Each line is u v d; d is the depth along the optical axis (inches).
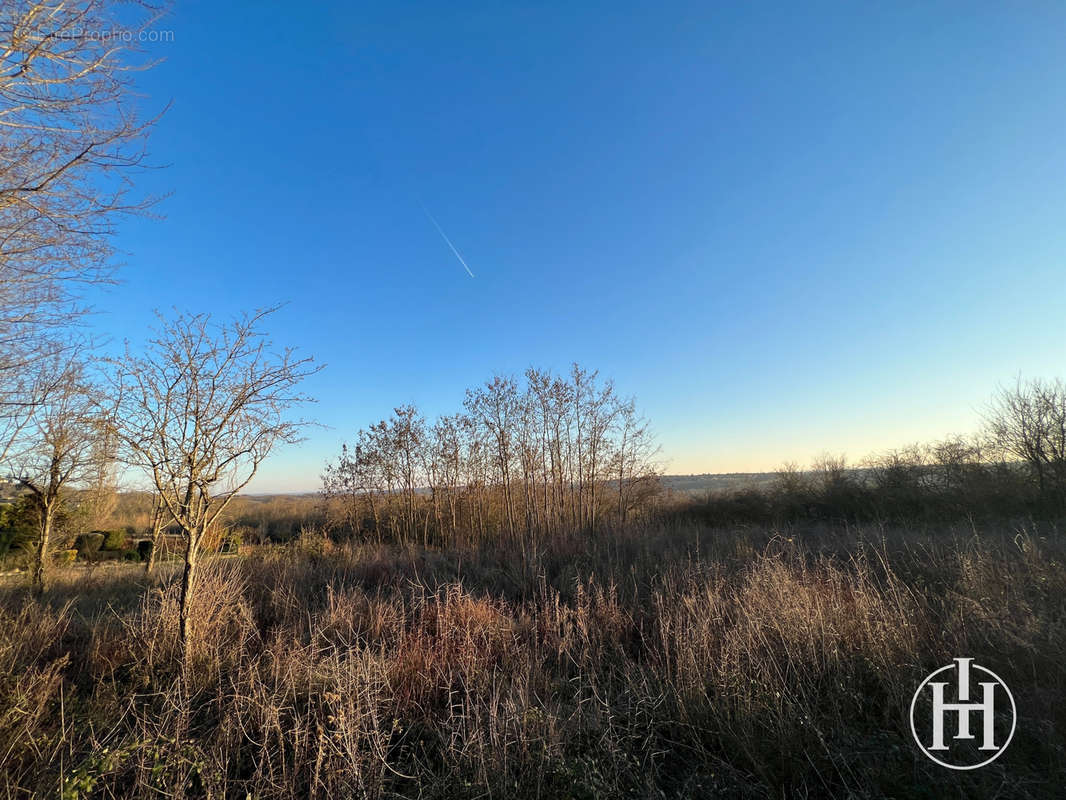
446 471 741.9
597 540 522.6
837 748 132.5
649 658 199.2
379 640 226.7
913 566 309.0
